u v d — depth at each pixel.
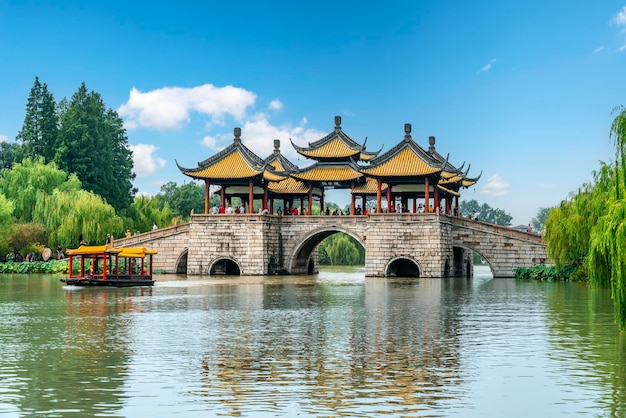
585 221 69.00
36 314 43.91
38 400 22.22
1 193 109.25
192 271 95.56
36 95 142.50
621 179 33.28
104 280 68.12
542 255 86.88
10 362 27.86
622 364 27.45
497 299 54.41
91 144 137.62
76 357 28.89
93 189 135.25
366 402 21.91
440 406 21.52
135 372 26.00
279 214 102.31
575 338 33.69
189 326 38.22
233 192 104.94
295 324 39.06
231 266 101.50
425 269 88.44
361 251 171.25
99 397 22.53
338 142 103.25
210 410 21.11
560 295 58.31
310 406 21.47
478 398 22.41
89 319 41.34
